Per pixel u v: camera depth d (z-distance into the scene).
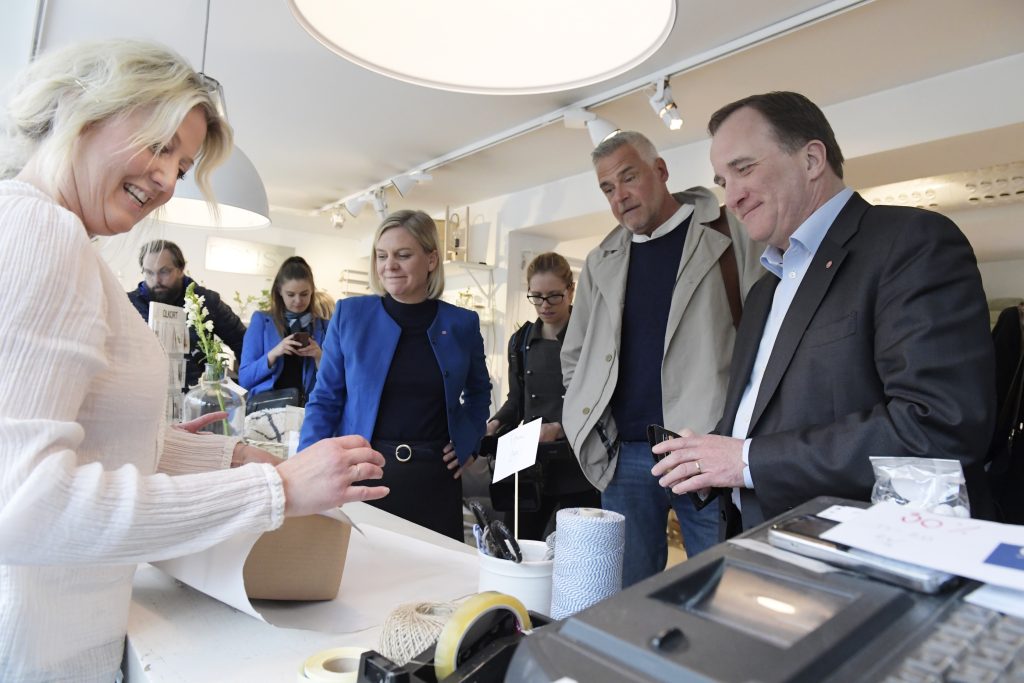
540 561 0.86
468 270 4.93
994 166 3.23
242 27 2.57
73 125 0.68
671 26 0.68
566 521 0.77
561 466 2.22
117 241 1.00
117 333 0.73
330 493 0.69
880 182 3.23
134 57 0.72
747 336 1.29
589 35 0.77
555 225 4.52
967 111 2.60
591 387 1.81
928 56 2.54
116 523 0.57
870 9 2.23
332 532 0.89
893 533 0.45
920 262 0.94
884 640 0.33
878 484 0.72
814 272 1.09
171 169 0.77
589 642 0.34
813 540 0.46
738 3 2.26
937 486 0.68
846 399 1.01
